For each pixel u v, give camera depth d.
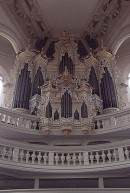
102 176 14.32
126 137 16.81
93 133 16.67
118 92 20.20
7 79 22.17
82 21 23.98
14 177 14.33
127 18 22.28
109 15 23.00
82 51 24.53
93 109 17.44
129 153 13.99
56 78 19.44
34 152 14.47
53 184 15.60
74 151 14.57
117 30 22.92
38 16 23.22
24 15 22.75
